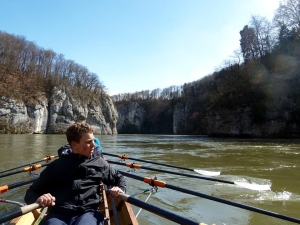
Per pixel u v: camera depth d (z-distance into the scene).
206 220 4.89
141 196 6.40
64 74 84.69
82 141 3.21
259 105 41.84
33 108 63.19
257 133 42.25
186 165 11.81
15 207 5.45
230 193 6.73
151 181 4.94
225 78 54.06
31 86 68.69
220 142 31.23
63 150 3.83
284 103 39.62
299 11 46.66
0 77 64.25
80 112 75.25
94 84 93.31
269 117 40.91
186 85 134.00
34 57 77.25
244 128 43.78
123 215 3.94
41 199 2.82
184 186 7.50
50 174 3.16
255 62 48.72
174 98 133.88
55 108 68.94
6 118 57.44
